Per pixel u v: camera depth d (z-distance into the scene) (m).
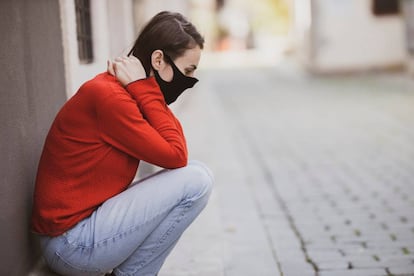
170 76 2.46
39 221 2.44
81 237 2.37
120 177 2.42
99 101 2.32
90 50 4.28
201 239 3.83
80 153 2.36
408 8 15.60
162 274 3.21
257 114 10.72
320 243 3.94
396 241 3.94
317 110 10.89
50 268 2.71
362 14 17.23
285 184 5.70
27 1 2.63
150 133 2.35
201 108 11.45
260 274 3.31
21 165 2.51
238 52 34.06
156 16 2.48
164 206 2.42
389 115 9.85
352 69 17.52
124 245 2.40
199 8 33.66
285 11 34.19
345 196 5.19
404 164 6.34
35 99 2.72
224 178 5.87
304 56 19.94
